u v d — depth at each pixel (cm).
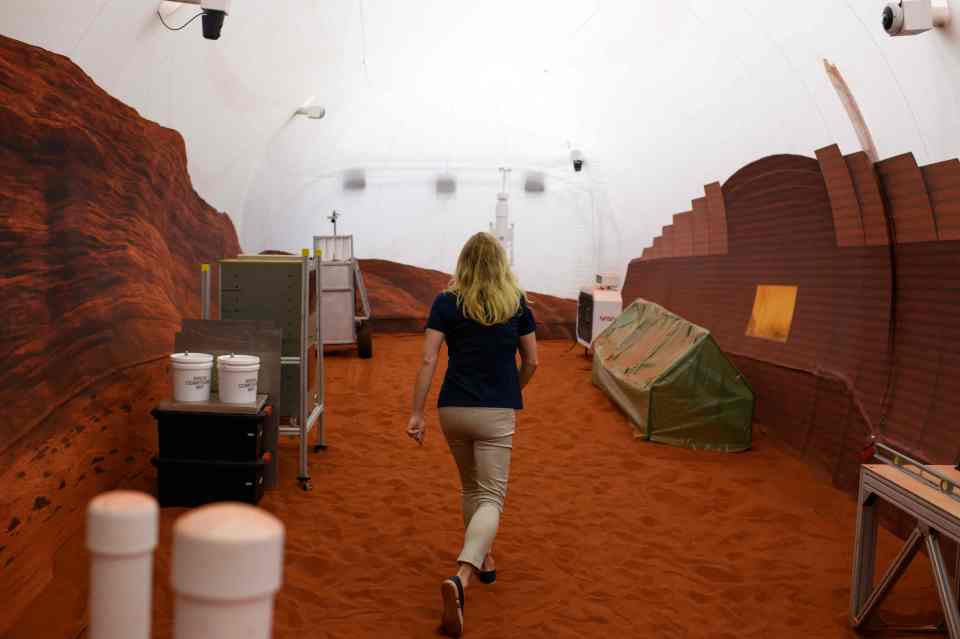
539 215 1589
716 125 948
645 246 1302
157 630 345
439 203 1580
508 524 514
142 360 555
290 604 385
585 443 722
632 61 1160
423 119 1552
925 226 527
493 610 389
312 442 698
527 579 429
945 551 441
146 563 72
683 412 721
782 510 549
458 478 607
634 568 449
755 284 840
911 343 543
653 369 783
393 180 1570
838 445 618
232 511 61
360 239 1567
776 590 425
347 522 504
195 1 586
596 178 1530
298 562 436
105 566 71
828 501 571
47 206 442
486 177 1583
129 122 591
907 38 531
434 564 444
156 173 661
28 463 390
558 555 464
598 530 508
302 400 570
